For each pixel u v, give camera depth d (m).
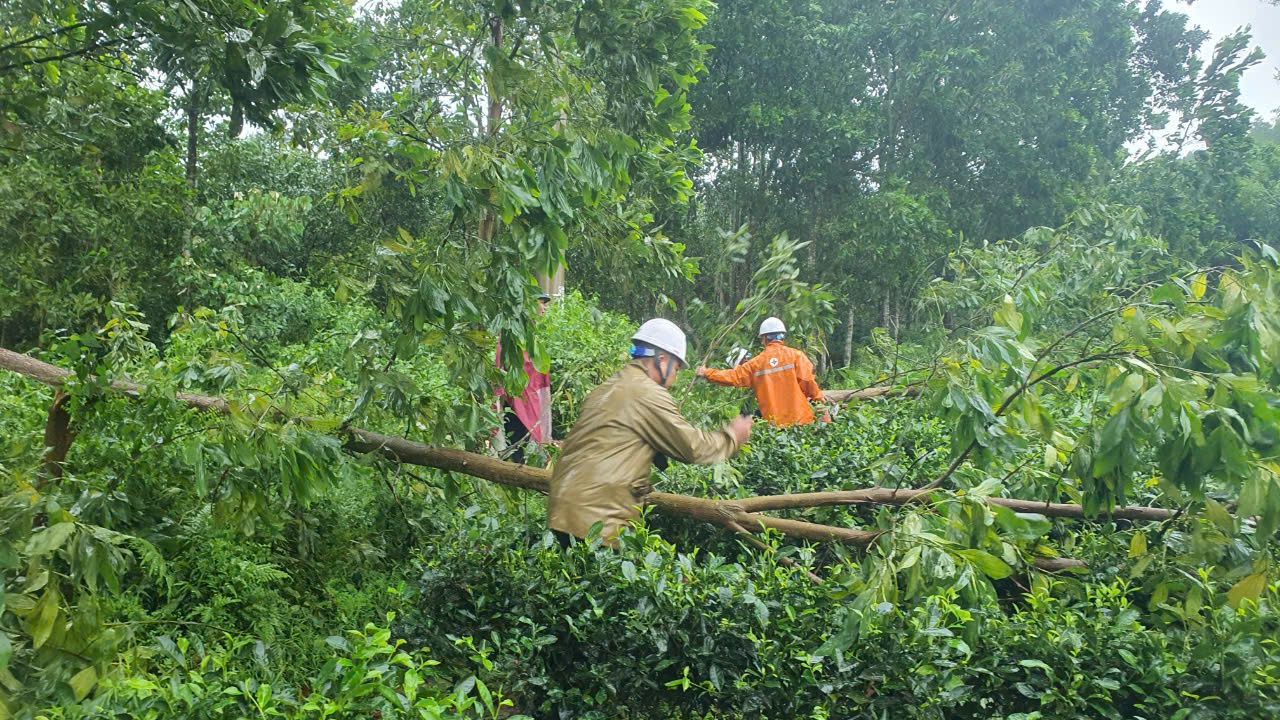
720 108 21.86
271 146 16.75
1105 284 9.25
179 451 4.61
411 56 6.50
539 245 5.09
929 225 21.06
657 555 3.69
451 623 3.84
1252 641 3.31
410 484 5.36
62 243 12.13
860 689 3.32
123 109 10.35
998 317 4.66
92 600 3.07
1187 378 4.11
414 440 5.35
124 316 4.71
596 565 3.70
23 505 3.03
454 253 4.81
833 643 3.28
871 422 6.92
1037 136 23.84
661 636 3.35
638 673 3.44
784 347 7.82
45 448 4.04
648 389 4.32
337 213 16.77
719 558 3.78
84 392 4.43
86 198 11.32
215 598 3.96
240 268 12.80
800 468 5.77
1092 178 24.50
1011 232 24.14
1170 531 4.32
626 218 7.22
